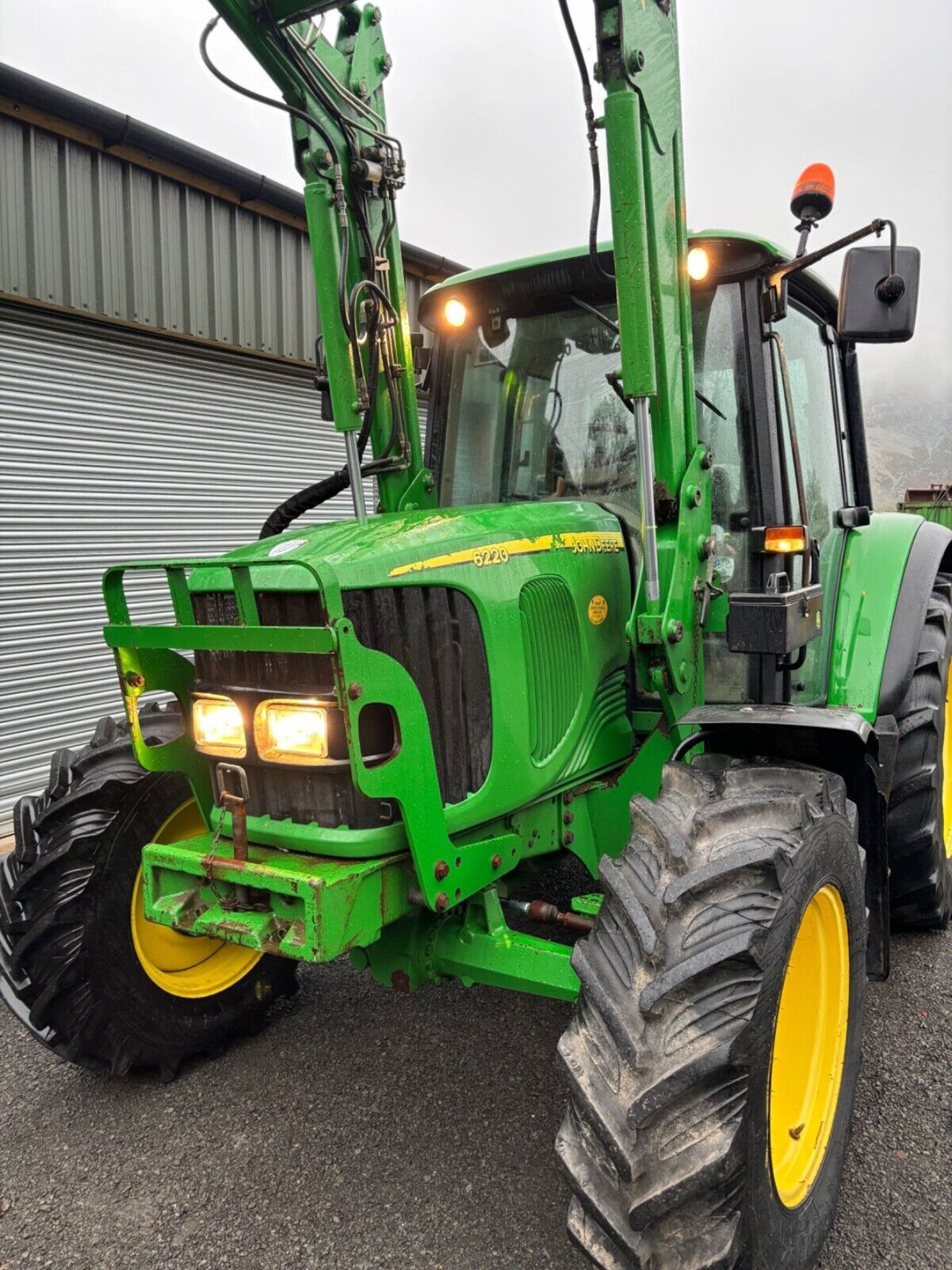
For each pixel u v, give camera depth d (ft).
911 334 7.37
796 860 5.68
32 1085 8.55
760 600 7.07
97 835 8.02
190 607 6.66
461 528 7.06
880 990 9.68
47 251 15.83
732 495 8.39
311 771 6.28
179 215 18.02
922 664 10.00
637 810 6.39
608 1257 5.09
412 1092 8.17
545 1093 8.11
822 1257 6.18
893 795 9.88
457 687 6.73
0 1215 6.77
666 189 7.23
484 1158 7.23
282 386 21.24
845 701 9.07
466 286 9.41
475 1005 9.75
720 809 6.08
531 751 7.24
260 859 6.42
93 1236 6.53
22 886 7.96
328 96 8.02
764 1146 5.22
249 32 7.47
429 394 10.12
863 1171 7.00
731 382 8.33
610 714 8.25
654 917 5.61
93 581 17.80
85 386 17.30
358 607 6.17
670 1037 5.14
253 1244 6.40
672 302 7.36
